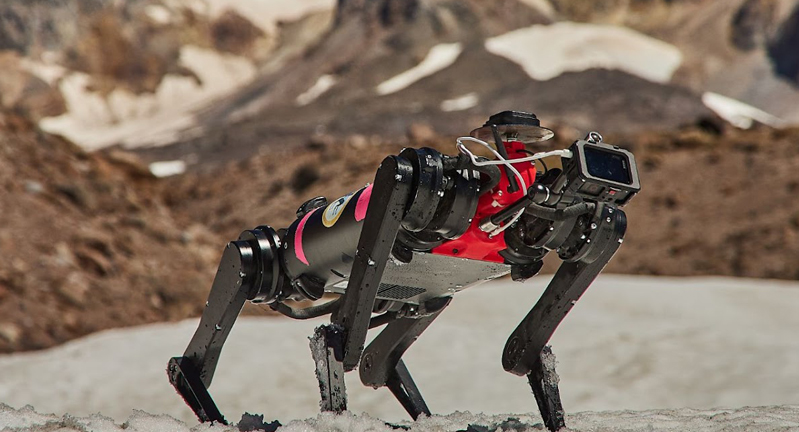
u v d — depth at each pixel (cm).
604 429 1711
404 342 1781
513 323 4969
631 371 3875
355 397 3412
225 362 3934
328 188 12525
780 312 5741
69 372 3866
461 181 1397
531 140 1466
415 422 1748
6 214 6475
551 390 1580
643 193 12138
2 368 4000
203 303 6431
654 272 10112
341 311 1470
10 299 5556
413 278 1559
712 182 12081
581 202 1395
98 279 6200
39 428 1473
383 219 1385
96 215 7181
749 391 3516
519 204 1370
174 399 3491
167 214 7956
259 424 1609
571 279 1521
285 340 4331
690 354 4159
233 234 11944
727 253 10188
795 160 12225
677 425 1814
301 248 1603
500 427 1666
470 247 1470
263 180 13350
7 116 8150
